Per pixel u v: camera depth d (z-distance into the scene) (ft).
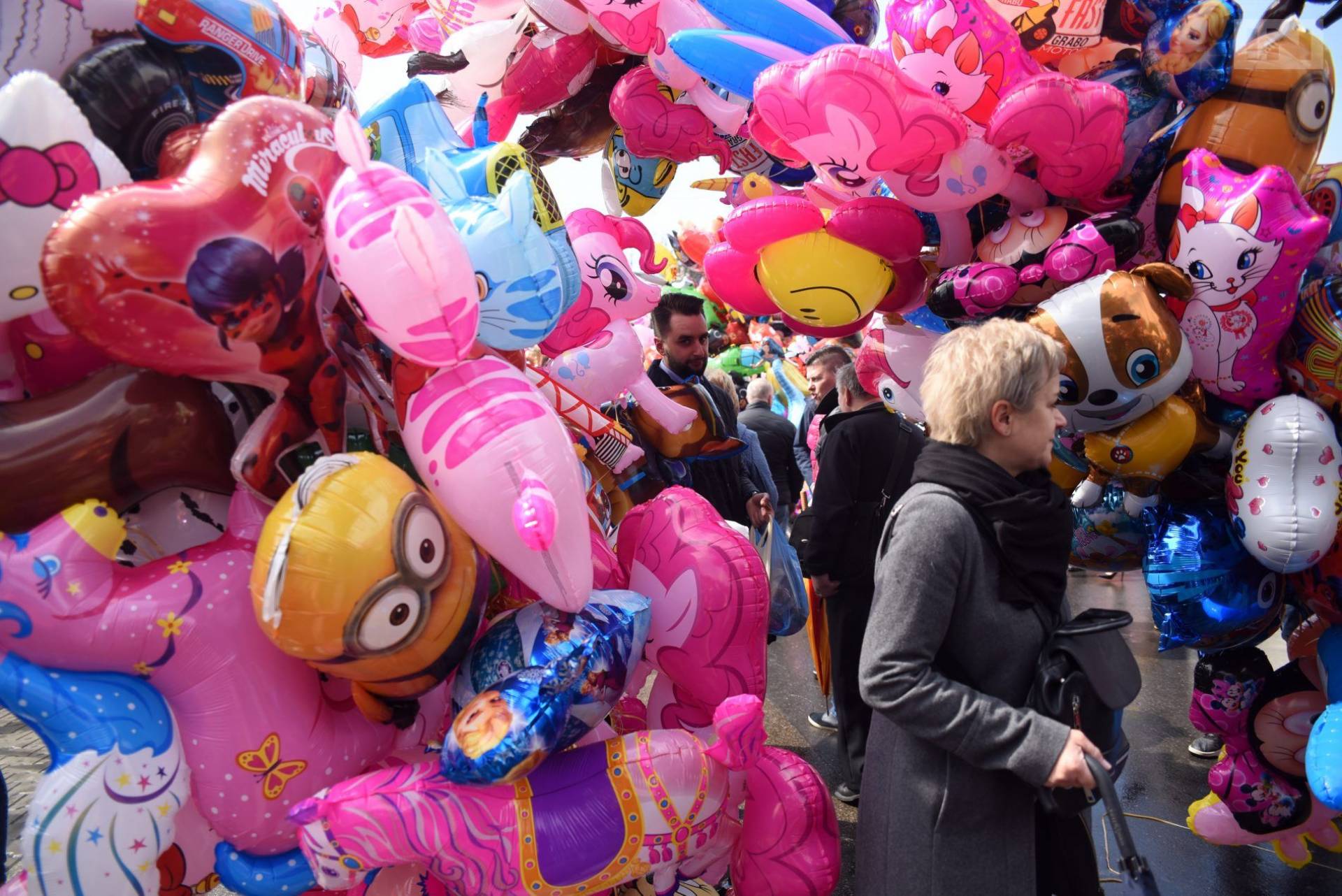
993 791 5.73
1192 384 8.61
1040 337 5.93
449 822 6.04
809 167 11.04
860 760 11.12
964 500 5.75
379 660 5.72
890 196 9.57
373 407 6.75
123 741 5.47
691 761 6.59
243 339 5.49
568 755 6.55
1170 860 10.18
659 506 7.63
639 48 9.62
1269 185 7.50
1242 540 8.19
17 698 5.37
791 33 8.60
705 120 10.61
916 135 7.66
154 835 5.56
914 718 5.52
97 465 5.55
